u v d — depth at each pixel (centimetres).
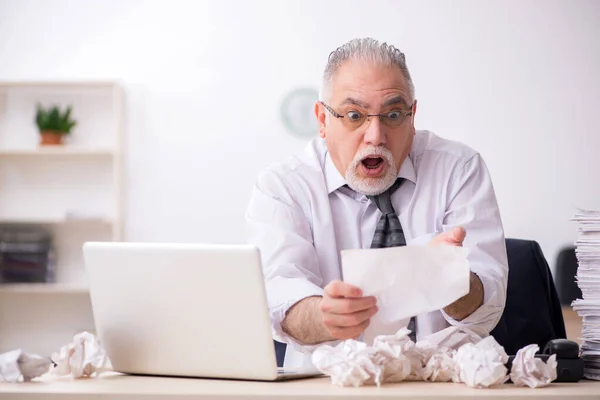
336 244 187
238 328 123
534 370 122
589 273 139
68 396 114
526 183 491
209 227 495
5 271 476
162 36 501
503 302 161
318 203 188
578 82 490
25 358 126
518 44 492
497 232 179
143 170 497
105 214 499
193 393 111
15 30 505
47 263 481
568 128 490
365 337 132
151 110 499
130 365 134
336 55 174
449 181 189
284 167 191
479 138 492
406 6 494
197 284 124
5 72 504
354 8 495
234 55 498
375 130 169
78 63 502
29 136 504
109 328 135
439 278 123
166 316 128
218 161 496
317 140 197
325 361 120
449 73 493
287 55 496
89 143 500
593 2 489
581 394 112
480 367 118
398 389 116
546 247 490
